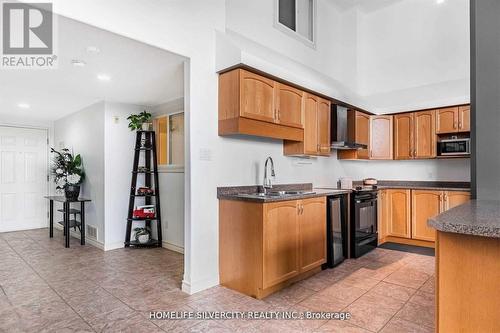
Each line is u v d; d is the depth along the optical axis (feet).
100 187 14.28
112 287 9.44
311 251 10.48
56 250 13.87
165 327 7.05
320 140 12.80
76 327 7.08
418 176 16.55
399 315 7.59
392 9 17.02
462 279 4.28
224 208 9.64
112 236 14.08
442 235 4.43
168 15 8.45
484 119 6.70
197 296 8.78
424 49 16.02
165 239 14.28
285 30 13.76
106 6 7.18
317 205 10.86
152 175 15.08
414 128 15.65
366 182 16.94
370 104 16.26
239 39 10.25
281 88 10.64
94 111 14.88
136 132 14.83
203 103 9.37
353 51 17.26
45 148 19.90
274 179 12.11
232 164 10.37
